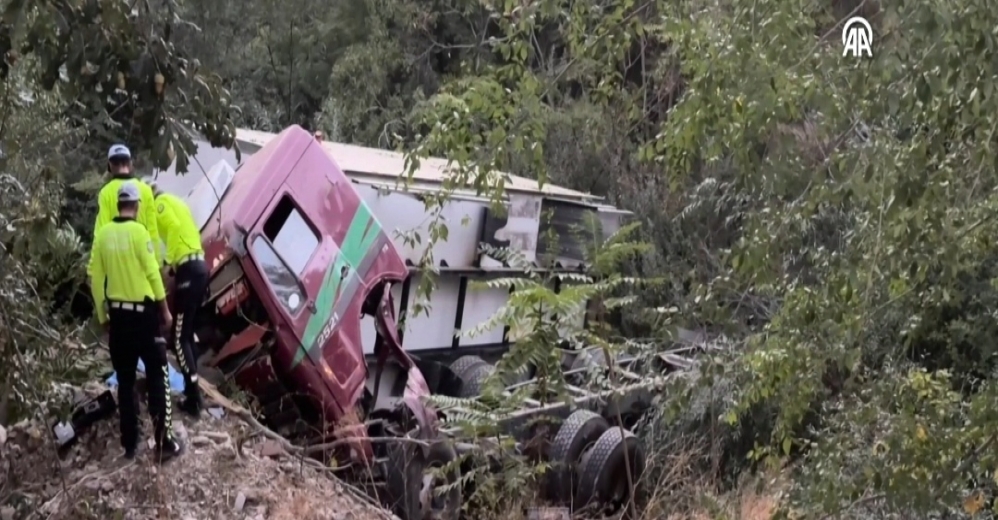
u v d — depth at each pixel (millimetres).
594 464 8727
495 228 10117
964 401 6547
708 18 4629
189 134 3635
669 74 8992
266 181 7352
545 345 5949
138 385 6949
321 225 7641
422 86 19375
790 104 4137
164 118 3301
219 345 7492
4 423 6305
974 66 3678
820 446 5586
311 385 7391
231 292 7125
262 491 6414
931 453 5012
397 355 8438
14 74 5770
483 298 10391
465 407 6930
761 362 5082
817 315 4828
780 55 4098
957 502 5422
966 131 4328
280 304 7188
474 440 7281
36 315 5621
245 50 19500
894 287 4863
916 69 3781
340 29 20203
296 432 7594
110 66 3145
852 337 4676
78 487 5941
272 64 20172
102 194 6613
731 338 6828
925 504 5012
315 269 7492
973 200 4852
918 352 8188
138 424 6453
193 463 6387
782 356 4996
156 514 5871
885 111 4137
